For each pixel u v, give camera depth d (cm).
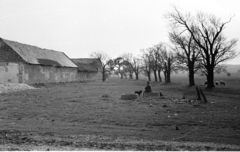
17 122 1309
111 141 891
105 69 10188
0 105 1945
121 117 1433
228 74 11375
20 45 4612
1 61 3994
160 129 1145
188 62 4734
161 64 7319
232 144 879
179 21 3841
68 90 3578
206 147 815
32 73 4391
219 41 3909
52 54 5906
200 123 1274
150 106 1869
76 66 6681
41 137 944
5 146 797
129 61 11594
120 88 4172
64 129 1130
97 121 1327
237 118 1397
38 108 1803
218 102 2106
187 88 4138
